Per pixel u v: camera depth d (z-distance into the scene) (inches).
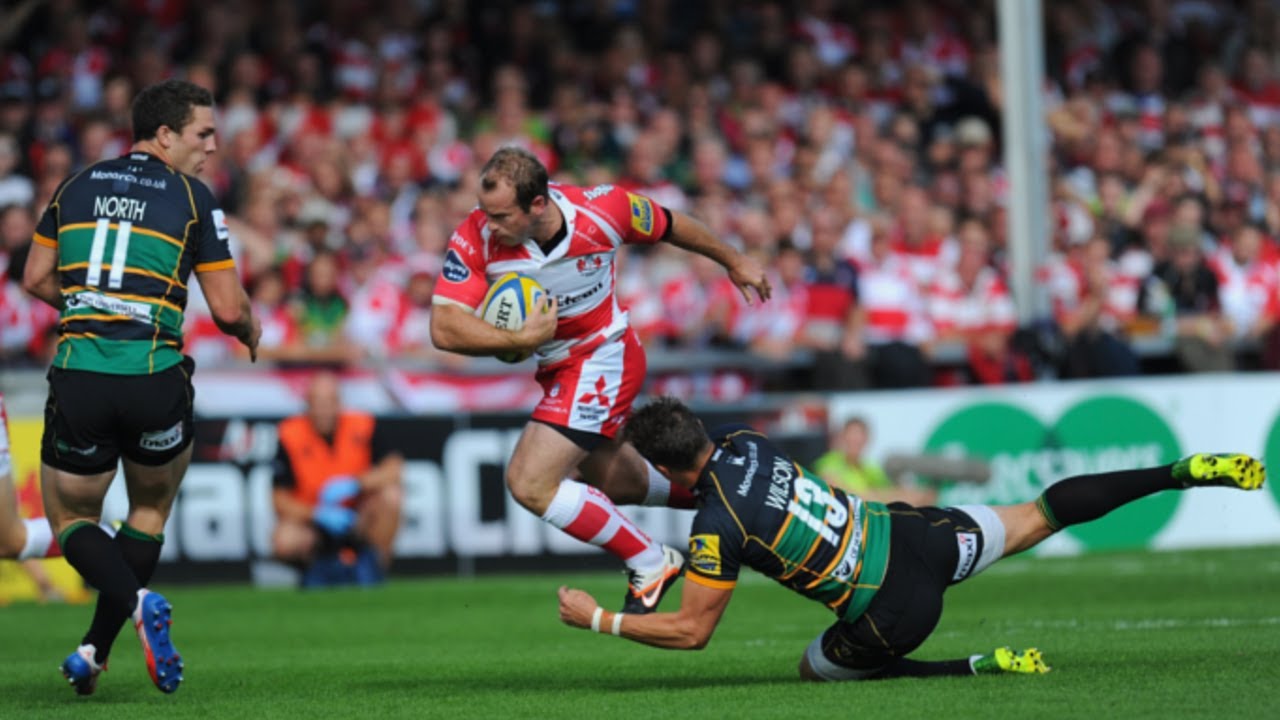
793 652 1084.5
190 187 851.4
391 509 1825.8
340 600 1617.9
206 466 1786.4
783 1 2967.5
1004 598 1464.1
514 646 1187.9
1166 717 697.0
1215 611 1267.2
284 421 1807.3
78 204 839.7
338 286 2096.5
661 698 822.5
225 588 1769.2
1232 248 2480.3
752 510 821.9
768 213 2401.6
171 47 2603.3
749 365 2102.6
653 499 981.2
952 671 862.5
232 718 788.6
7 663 1123.3
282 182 2287.2
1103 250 2354.8
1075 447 1991.9
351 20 2721.5
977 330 2253.9
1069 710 721.0
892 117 2738.7
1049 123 2775.6
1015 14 2156.7
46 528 941.8
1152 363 2288.4
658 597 938.1
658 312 2182.6
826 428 1935.3
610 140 2522.1
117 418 831.7
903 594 828.6
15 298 2014.0
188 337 2031.3
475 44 2741.1
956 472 1925.4
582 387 934.4
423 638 1267.2
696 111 2598.4
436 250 2223.2
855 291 2175.2
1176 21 3287.4
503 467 1870.1
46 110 2349.9
